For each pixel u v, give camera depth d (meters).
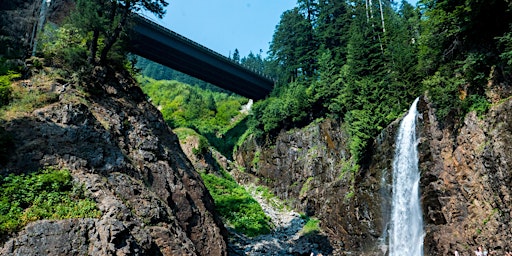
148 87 86.19
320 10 54.19
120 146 20.64
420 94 27.77
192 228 21.56
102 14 23.97
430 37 24.73
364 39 39.28
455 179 21.23
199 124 66.69
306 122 43.81
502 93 19.53
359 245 28.88
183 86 84.12
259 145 50.62
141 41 44.12
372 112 32.12
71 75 22.16
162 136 26.33
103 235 13.76
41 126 17.64
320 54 48.56
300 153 41.81
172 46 46.09
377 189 28.47
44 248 12.71
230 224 32.62
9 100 18.56
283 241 31.14
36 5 26.39
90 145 18.44
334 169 36.09
